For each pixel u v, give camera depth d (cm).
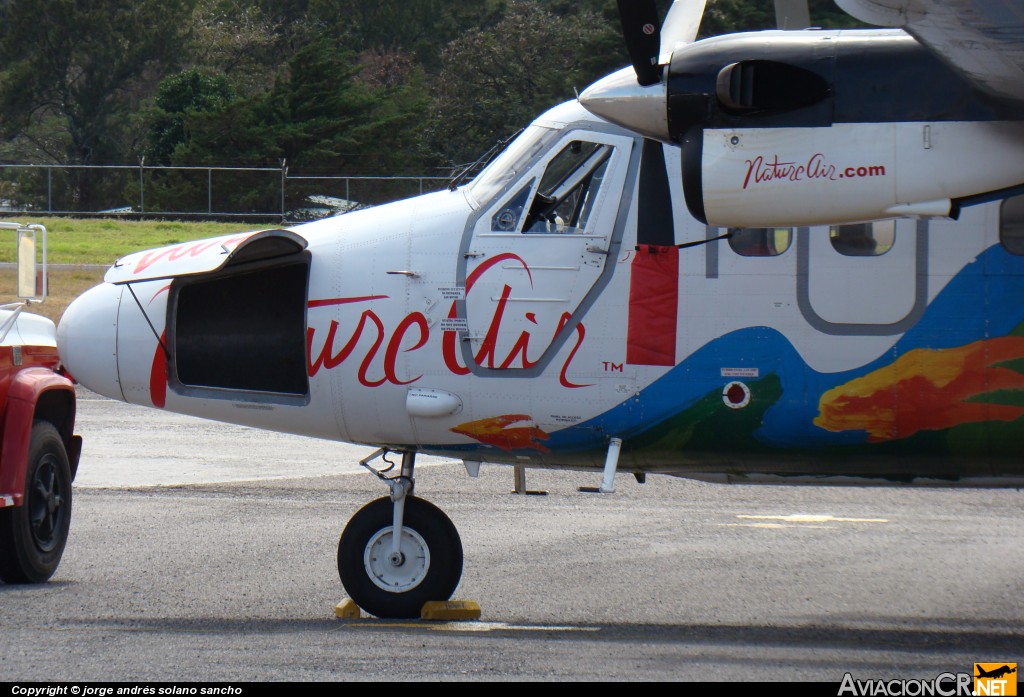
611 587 3284
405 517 2920
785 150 2400
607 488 2764
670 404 2764
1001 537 4034
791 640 2719
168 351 2955
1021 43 2072
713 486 4906
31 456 3183
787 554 3741
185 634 2705
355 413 2900
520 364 2806
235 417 2962
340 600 3098
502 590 3234
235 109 18875
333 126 18875
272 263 2936
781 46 2423
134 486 4716
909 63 2362
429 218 2898
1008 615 3025
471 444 2906
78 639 2641
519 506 4444
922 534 4075
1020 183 2347
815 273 2700
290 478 4919
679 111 2448
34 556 3197
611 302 2773
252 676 2338
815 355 2703
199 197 17088
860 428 2709
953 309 2656
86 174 19550
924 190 2366
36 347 3262
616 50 17088
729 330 2731
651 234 2728
